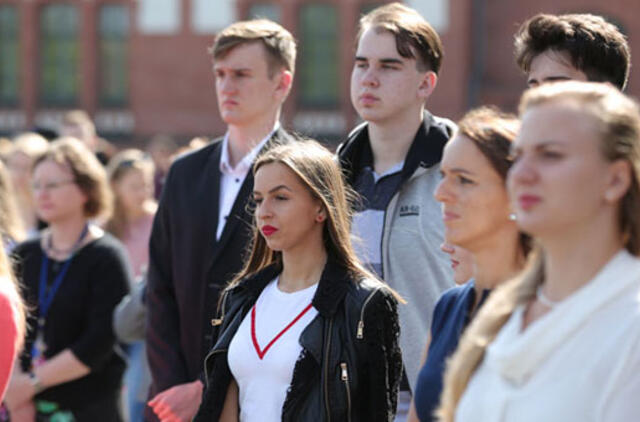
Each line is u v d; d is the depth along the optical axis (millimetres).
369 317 6480
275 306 6684
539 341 4109
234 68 8781
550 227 4082
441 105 48062
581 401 3994
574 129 4039
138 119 50875
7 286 6781
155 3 50844
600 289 4066
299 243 6738
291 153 6797
